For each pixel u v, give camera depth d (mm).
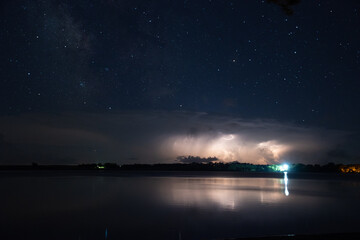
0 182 44438
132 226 15320
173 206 21141
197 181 52094
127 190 32469
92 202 23031
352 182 52812
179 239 13039
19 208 20281
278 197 26375
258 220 16547
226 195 27797
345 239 8227
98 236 13523
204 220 16609
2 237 13406
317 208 20234
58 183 42875
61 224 15711
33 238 13281
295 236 8648
